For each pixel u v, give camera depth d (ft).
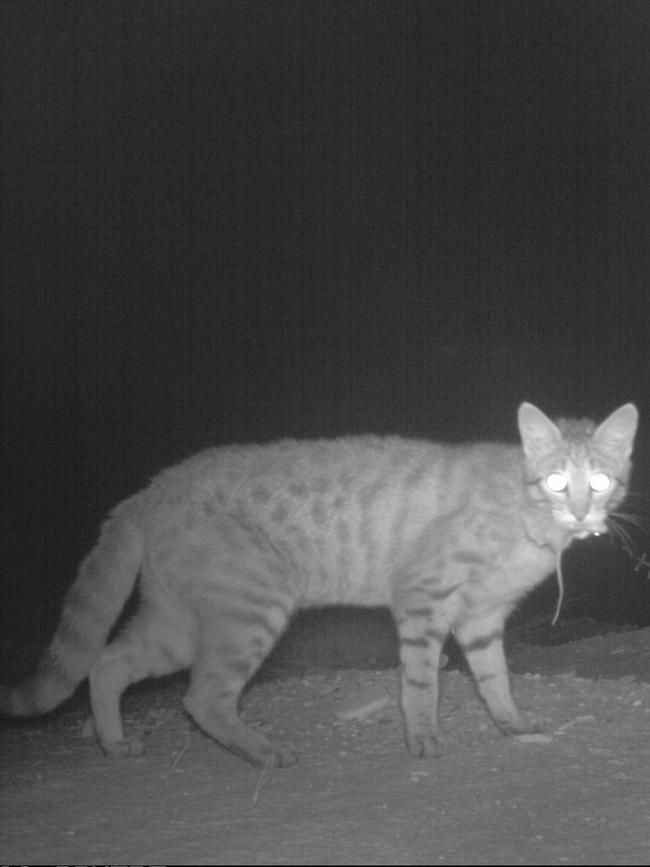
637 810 6.24
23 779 7.00
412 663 7.09
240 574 7.20
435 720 7.08
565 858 5.84
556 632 11.22
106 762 7.20
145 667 7.33
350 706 7.73
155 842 6.11
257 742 7.06
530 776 6.64
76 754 7.41
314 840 6.05
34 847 6.12
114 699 7.31
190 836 6.15
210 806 6.48
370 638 11.04
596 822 6.14
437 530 7.17
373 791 6.55
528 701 7.73
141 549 7.36
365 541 7.28
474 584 7.18
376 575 7.31
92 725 7.88
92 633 7.37
